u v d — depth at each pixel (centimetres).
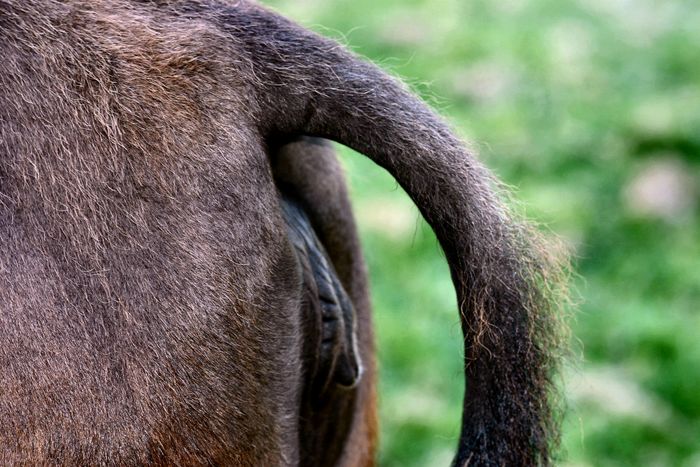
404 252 2588
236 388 942
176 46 948
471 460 1046
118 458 913
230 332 935
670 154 2989
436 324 2391
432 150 1005
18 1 928
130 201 916
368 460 1395
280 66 986
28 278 895
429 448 2106
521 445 1035
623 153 2980
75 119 916
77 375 900
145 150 921
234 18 991
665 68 3538
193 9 983
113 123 920
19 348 891
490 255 1005
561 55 3500
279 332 970
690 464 2089
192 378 924
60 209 905
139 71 934
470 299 1019
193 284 921
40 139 909
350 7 3794
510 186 1050
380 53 3550
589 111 3169
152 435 919
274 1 3619
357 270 1301
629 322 2383
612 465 2089
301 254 1045
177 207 923
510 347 1023
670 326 2377
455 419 2161
